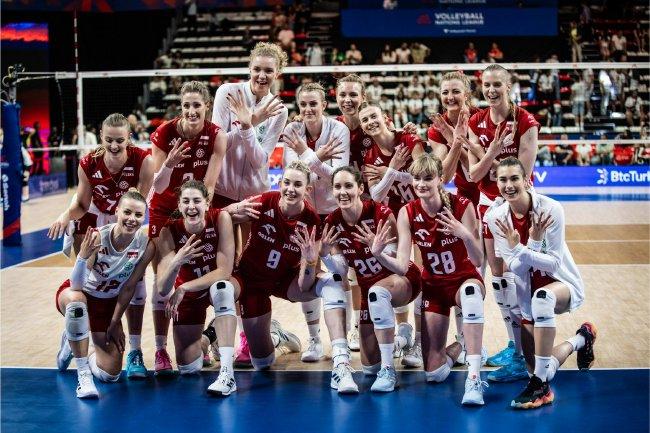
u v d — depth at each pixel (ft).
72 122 72.08
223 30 73.87
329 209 20.01
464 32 70.03
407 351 19.02
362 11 70.59
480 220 19.54
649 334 20.88
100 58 73.05
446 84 20.27
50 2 61.87
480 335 16.21
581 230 39.55
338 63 67.51
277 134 20.35
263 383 17.57
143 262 17.31
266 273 18.07
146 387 17.33
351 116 20.13
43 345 20.65
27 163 56.18
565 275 16.69
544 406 15.79
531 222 16.78
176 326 17.83
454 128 20.56
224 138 18.79
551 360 16.67
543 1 69.97
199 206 16.83
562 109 66.90
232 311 17.03
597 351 19.48
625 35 71.05
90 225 19.45
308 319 19.27
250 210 17.66
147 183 18.86
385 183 19.19
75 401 16.39
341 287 17.44
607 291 26.00
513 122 19.24
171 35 73.87
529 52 71.05
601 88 64.80
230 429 14.67
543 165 59.62
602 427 14.57
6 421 15.23
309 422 15.01
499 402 16.10
